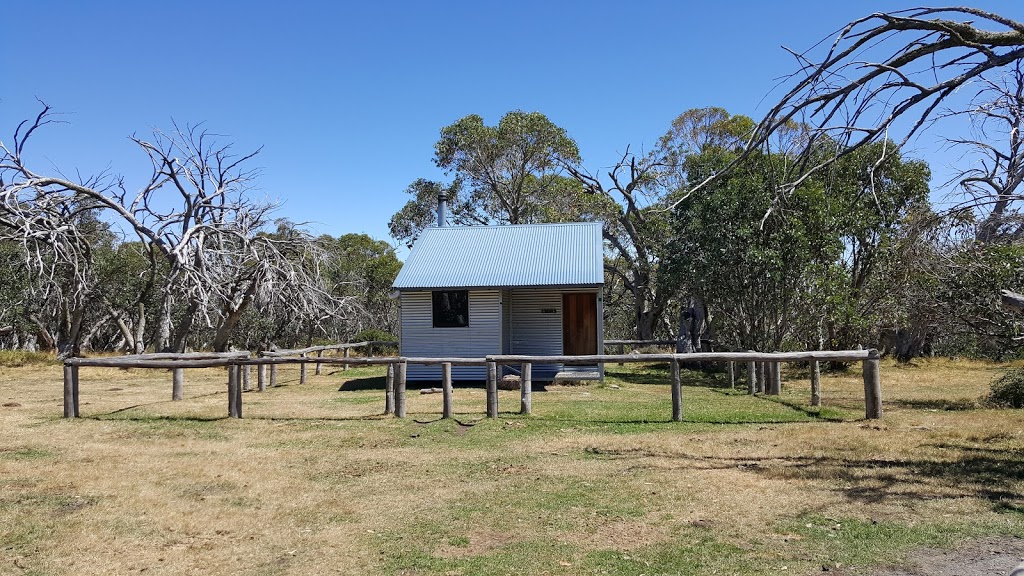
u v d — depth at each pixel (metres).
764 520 5.81
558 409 12.55
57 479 7.49
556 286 17.55
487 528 5.82
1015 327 11.45
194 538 5.66
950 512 5.87
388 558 5.16
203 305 22.41
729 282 18.22
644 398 14.48
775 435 9.52
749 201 16.86
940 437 9.09
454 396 14.98
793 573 4.68
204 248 24.84
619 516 6.04
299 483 7.39
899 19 4.43
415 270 18.66
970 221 6.29
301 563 5.08
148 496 6.86
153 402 13.98
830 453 8.26
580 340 19.16
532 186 35.88
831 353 10.90
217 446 9.36
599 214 29.00
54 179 23.17
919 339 21.22
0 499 6.71
